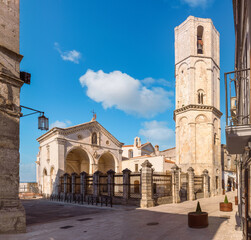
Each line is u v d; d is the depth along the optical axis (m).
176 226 11.82
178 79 38.91
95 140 41.19
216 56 39.78
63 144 35.25
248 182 6.98
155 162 40.09
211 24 38.56
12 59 11.88
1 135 10.95
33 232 11.12
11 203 10.77
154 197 21.92
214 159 35.50
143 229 11.42
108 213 17.30
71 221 14.18
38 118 12.61
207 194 30.84
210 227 11.37
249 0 5.06
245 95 9.20
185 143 35.81
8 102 11.42
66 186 31.42
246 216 7.11
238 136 6.57
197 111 35.44
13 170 11.18
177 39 40.12
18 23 12.52
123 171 23.16
